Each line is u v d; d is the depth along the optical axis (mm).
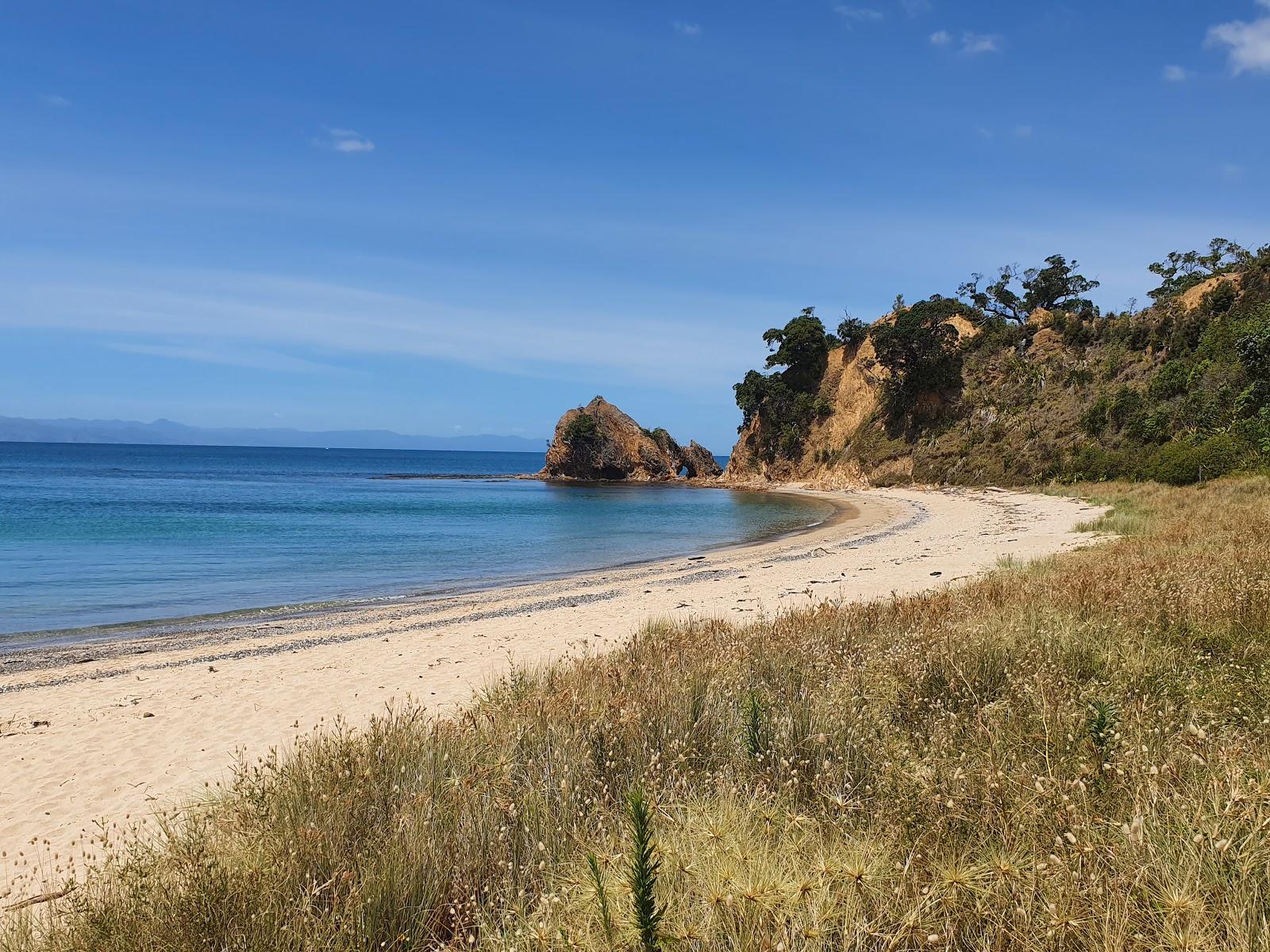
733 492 87000
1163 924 2553
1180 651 6098
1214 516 18828
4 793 6770
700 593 18422
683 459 118250
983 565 18531
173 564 25672
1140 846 2898
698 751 4855
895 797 3717
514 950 2877
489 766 4652
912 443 78812
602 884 2959
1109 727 3951
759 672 6680
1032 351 75688
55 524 37875
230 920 3162
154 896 3305
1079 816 3150
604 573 24438
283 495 67750
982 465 66625
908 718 5219
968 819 3393
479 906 3309
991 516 38531
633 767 4598
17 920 3510
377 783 4562
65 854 5391
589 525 44375
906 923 2666
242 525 39875
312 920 3164
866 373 92250
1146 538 16109
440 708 8977
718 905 2775
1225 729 4020
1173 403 50031
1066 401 64750
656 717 5277
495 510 55719
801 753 4504
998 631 6930
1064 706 4531
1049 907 2600
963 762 3930
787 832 3332
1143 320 65500
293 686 10492
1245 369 43625
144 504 52562
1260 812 2840
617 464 110812
